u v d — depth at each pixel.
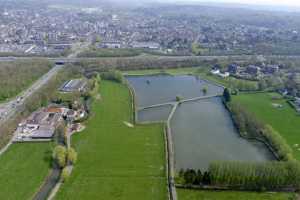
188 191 199.38
